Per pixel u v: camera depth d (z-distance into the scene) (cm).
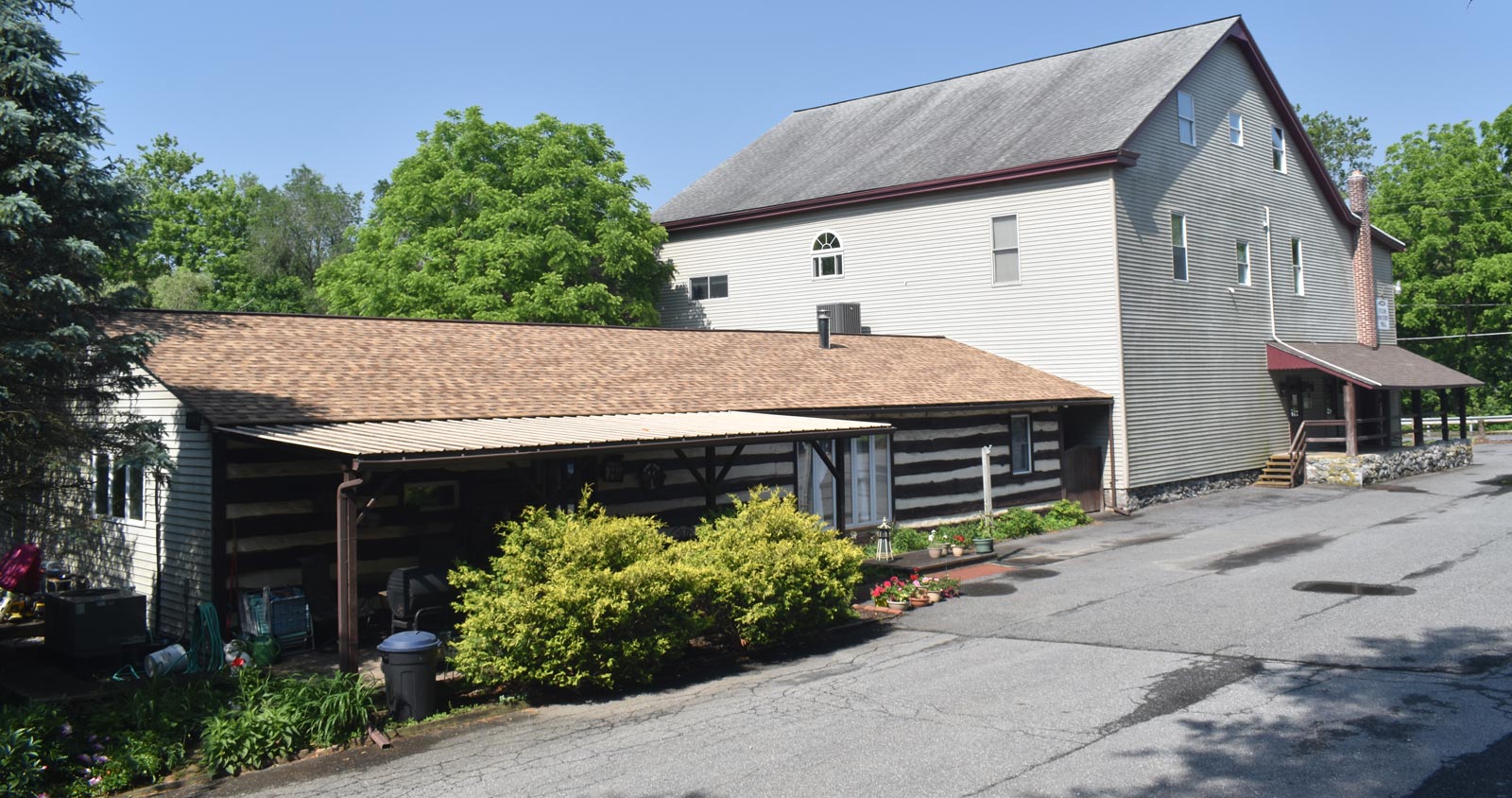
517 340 2042
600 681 1177
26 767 922
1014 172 2780
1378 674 1094
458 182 3588
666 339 2305
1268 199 3288
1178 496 2819
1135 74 3005
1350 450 3044
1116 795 811
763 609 1318
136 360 1223
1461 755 854
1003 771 873
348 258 3959
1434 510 2430
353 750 1025
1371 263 3784
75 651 1286
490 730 1077
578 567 1206
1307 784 812
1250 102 3228
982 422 2441
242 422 1316
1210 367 2967
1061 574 1809
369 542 1458
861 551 1477
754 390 2019
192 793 931
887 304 3091
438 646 1150
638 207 3656
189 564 1414
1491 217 5381
